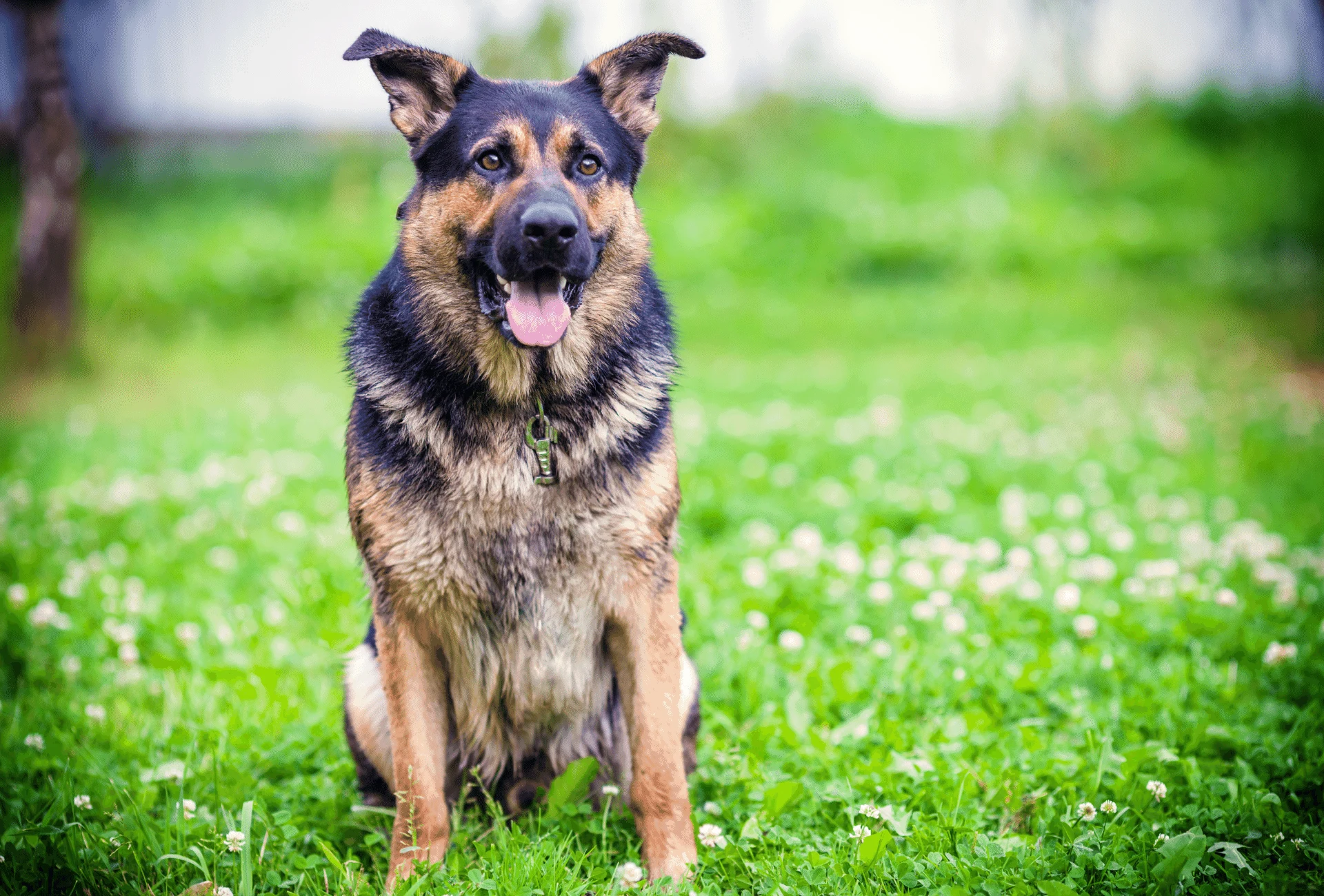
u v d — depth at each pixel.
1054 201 19.59
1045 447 8.19
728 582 5.09
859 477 7.07
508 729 3.39
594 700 3.35
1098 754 3.39
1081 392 10.53
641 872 2.94
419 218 3.29
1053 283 16.52
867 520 6.08
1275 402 9.91
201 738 3.77
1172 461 7.90
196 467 7.85
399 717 3.12
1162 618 4.55
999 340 13.80
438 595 3.11
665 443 3.29
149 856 3.03
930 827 3.08
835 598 4.80
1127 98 22.19
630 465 3.16
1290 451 7.99
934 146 21.06
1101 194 20.09
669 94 19.06
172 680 4.30
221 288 15.13
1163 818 3.13
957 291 16.23
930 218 18.11
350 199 18.91
